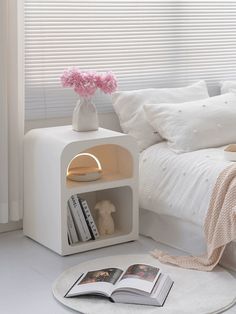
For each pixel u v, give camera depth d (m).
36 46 4.71
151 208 4.63
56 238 4.44
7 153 4.59
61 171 4.34
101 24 4.94
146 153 4.79
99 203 4.71
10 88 4.55
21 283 4.07
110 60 5.02
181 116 4.75
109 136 4.49
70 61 4.86
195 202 4.34
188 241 4.48
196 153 4.58
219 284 4.05
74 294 3.90
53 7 4.74
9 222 4.81
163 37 5.23
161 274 4.05
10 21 4.48
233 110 4.92
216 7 5.46
